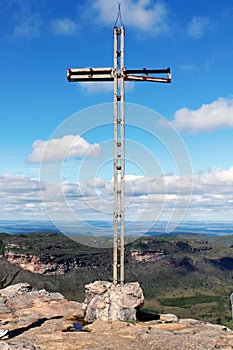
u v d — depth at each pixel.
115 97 14.47
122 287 13.73
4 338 10.99
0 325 12.77
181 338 10.46
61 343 10.18
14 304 15.83
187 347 9.68
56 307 15.40
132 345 9.95
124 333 11.20
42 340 10.58
